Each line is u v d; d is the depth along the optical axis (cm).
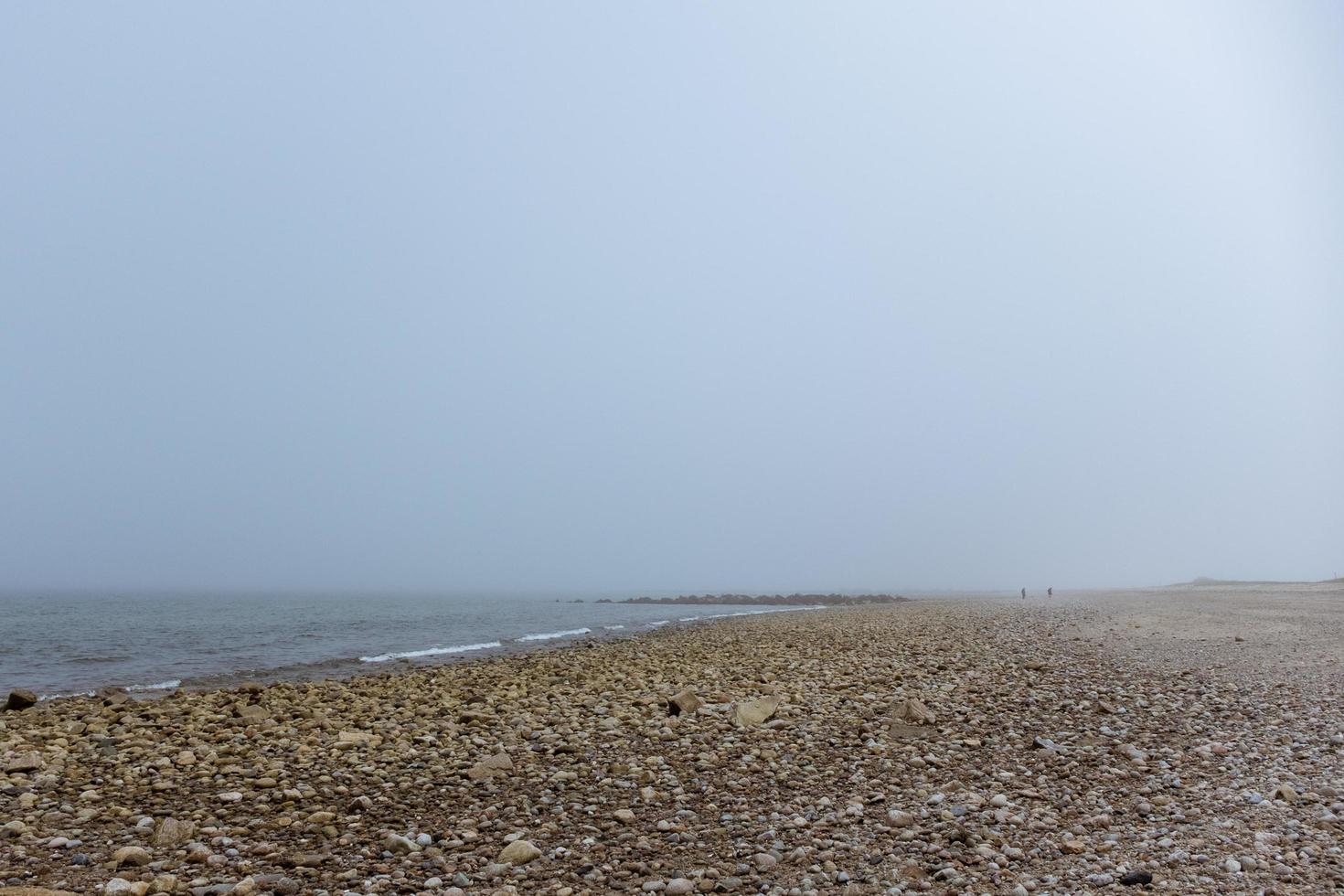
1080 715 1332
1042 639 2705
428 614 7475
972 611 5041
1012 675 1798
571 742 1198
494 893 661
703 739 1212
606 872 711
